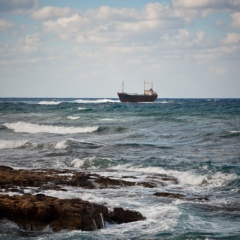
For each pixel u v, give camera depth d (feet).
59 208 111.04
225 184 163.63
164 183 165.48
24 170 180.34
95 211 112.68
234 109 600.80
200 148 260.42
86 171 189.78
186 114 505.25
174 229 109.29
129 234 106.22
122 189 154.81
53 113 575.38
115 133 352.49
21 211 109.91
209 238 102.89
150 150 254.88
